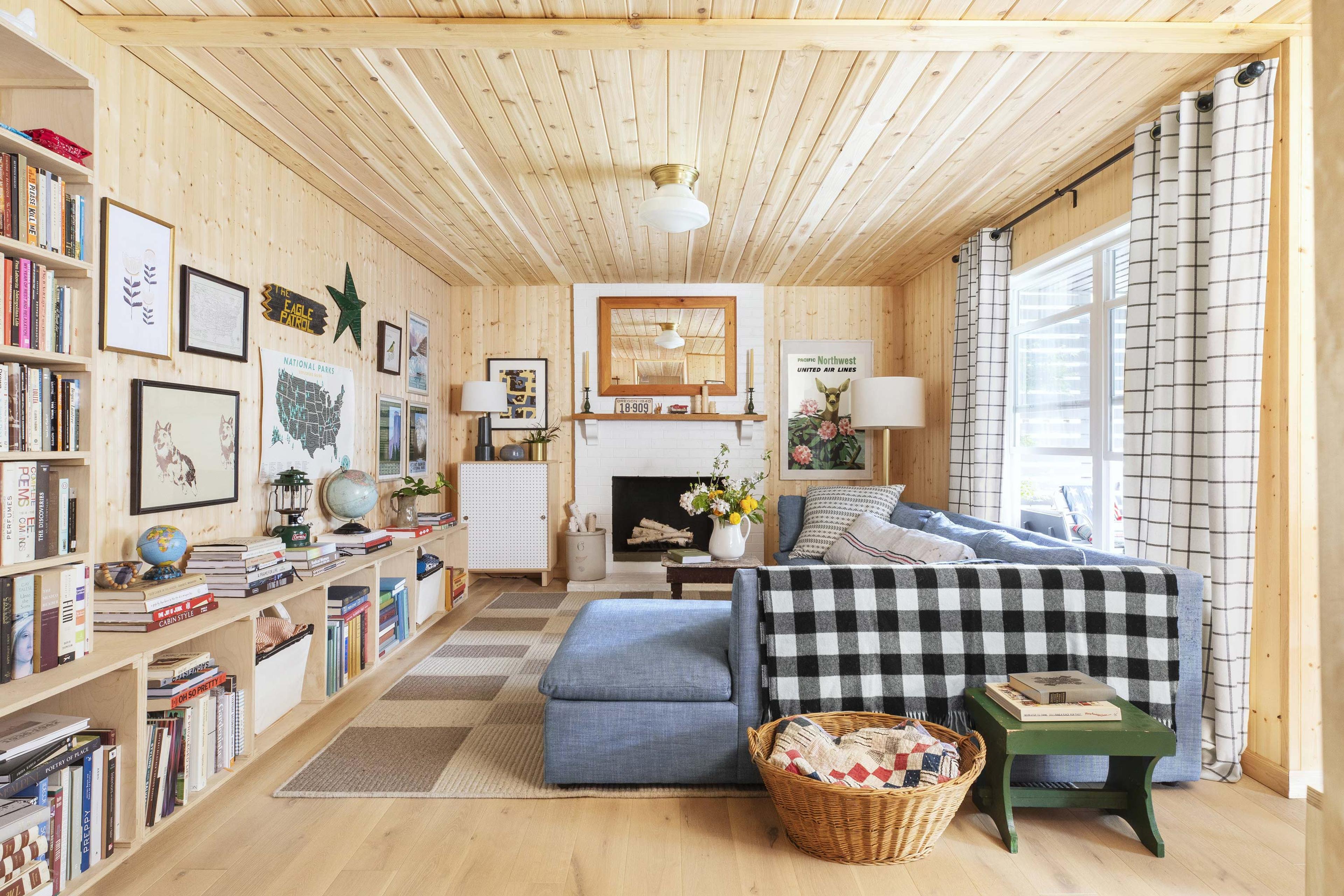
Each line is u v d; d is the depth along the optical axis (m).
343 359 3.98
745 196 3.82
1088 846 2.01
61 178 1.87
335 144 3.14
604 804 2.24
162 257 2.54
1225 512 2.39
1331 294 0.32
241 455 3.04
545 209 4.02
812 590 2.28
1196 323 2.57
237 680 2.41
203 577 2.36
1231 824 2.12
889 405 4.76
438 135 3.07
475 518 5.53
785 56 2.45
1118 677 2.22
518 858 1.95
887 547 3.52
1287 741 2.32
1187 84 2.64
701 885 1.83
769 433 5.98
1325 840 0.33
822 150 3.22
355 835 2.06
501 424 5.95
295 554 2.98
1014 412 4.25
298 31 2.27
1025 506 4.11
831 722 2.22
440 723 2.87
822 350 5.96
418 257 5.03
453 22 2.25
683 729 2.28
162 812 2.00
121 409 2.38
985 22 2.26
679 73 2.57
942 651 2.25
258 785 2.35
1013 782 2.27
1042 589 2.27
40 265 1.80
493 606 4.90
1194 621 2.27
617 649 2.47
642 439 5.93
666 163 3.37
